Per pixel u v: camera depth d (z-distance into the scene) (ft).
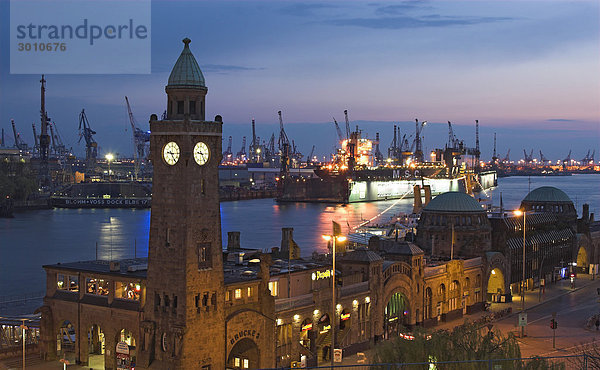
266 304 342.44
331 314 375.04
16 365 351.67
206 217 317.22
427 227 573.33
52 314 365.61
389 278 432.25
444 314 497.05
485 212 569.64
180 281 309.83
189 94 316.81
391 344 293.43
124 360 332.39
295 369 247.70
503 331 465.88
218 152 321.11
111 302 342.03
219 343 321.32
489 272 548.72
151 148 318.65
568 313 530.68
